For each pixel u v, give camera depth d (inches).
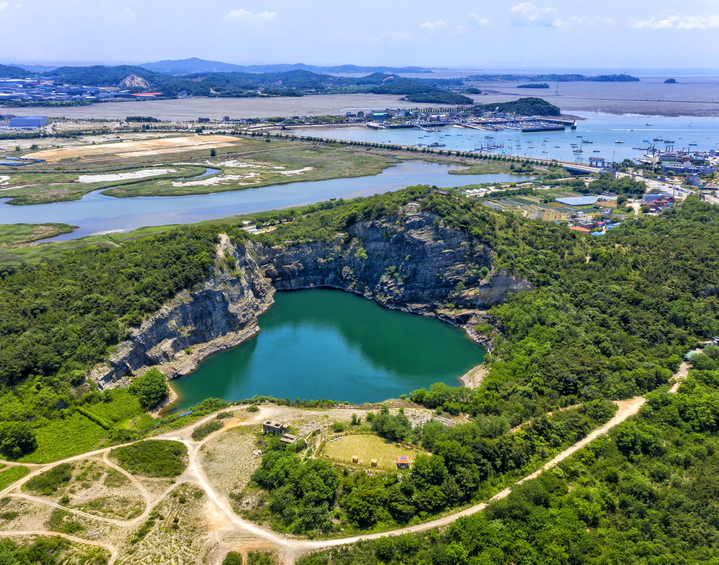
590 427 5506.9
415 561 3991.1
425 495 4480.8
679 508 4441.4
